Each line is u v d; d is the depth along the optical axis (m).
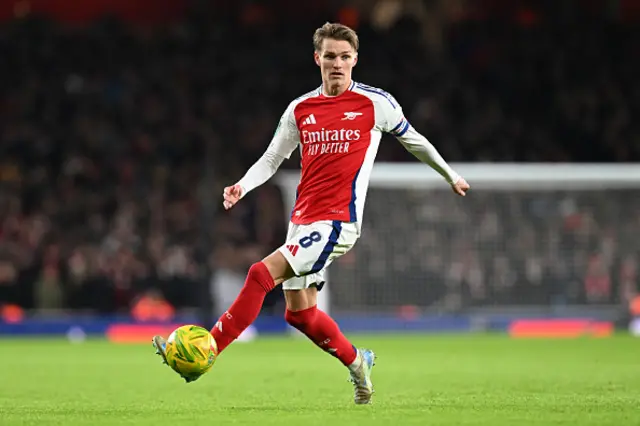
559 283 70.44
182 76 93.25
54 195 81.75
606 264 70.38
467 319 70.44
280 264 22.41
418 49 95.81
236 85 93.00
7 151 85.94
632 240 70.31
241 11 99.50
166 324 69.88
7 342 63.69
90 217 80.25
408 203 70.06
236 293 73.06
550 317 70.44
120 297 71.31
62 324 70.31
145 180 83.69
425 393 28.14
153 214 79.88
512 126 89.81
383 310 70.12
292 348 55.81
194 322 70.69
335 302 70.06
